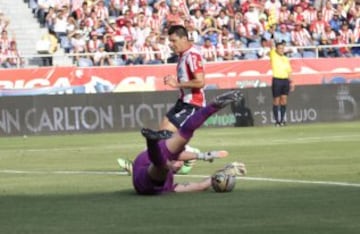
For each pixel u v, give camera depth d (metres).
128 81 72.62
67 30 78.00
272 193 26.03
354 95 74.00
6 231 19.94
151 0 82.00
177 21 79.75
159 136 24.45
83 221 21.25
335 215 21.42
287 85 68.94
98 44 77.25
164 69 73.62
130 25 78.69
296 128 64.94
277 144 48.81
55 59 76.88
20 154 46.09
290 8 86.12
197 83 32.69
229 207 23.11
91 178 32.34
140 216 21.86
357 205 23.14
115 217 21.80
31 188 29.06
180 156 26.00
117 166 37.66
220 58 78.62
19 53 78.12
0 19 75.75
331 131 60.47
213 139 54.47
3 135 63.31
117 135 61.97
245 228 19.73
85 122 65.19
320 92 72.69
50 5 79.94
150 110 67.00
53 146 52.00
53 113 64.56
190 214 22.02
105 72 72.06
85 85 71.50
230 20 83.12
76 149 49.06
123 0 81.31
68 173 34.69
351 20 87.19
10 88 69.62
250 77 75.69
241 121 69.75
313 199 24.45
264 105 70.50
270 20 83.62
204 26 81.31
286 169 33.94
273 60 68.69
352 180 29.39
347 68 79.31
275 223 20.38
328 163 36.19
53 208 23.72
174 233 19.27
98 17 79.25
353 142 49.12
